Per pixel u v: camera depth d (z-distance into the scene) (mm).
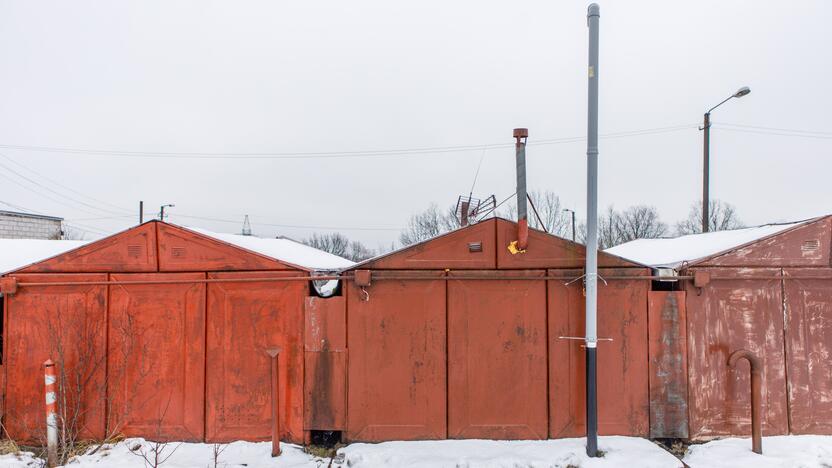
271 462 5449
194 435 5930
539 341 5953
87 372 5988
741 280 5988
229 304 6023
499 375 5941
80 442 5824
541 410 5902
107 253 6090
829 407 5922
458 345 5961
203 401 5949
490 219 6035
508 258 6000
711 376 5898
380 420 5906
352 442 5883
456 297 6004
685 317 5926
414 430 5898
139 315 6043
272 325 5996
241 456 5590
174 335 6023
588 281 5398
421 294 6004
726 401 5879
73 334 6020
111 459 5477
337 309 5969
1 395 6000
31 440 5953
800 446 5570
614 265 5957
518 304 5988
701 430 5844
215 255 6062
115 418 5965
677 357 5891
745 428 5859
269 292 6023
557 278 5945
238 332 6004
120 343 6027
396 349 5961
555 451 5438
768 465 5141
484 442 5781
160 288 6062
